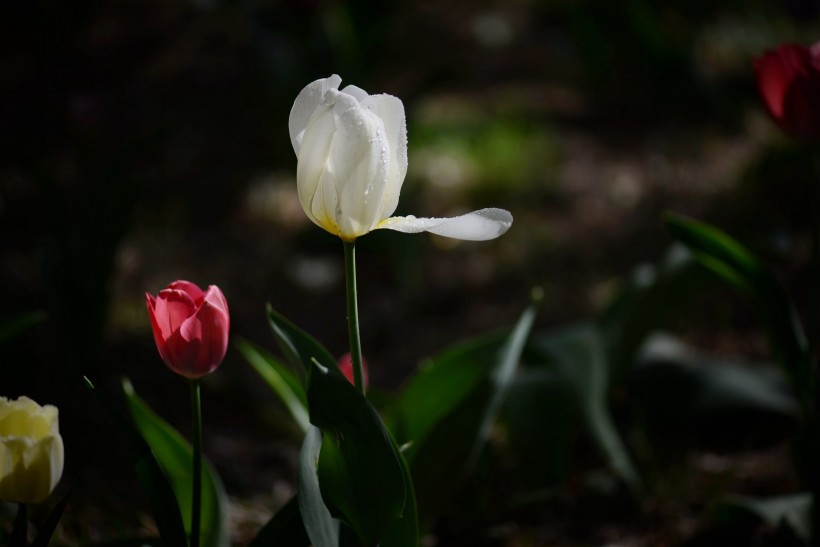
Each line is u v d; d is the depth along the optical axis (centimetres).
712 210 270
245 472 164
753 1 438
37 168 172
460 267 263
